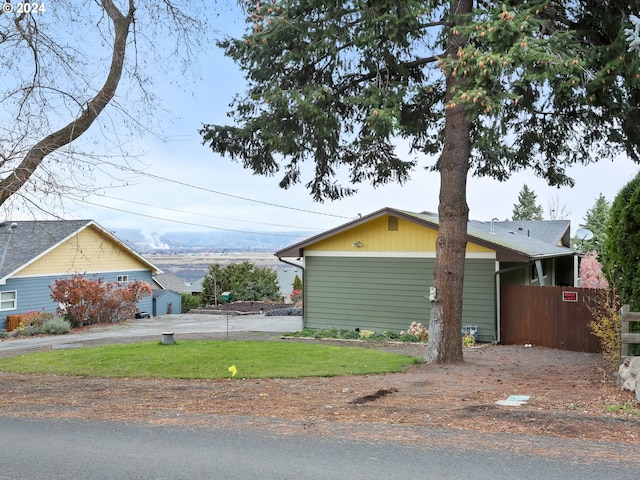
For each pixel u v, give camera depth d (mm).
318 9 12016
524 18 9578
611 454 5109
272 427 6277
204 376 11016
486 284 17469
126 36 10438
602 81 9977
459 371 11242
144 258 34562
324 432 6012
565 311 15914
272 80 13055
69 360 13203
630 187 9641
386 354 13500
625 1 10805
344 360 12539
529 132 14375
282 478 4602
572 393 8281
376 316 19266
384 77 12680
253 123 13250
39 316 25594
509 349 15734
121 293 28422
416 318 18641
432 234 18438
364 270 19500
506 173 15539
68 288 26328
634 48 9555
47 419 6855
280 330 21531
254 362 12359
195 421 6637
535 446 5363
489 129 10102
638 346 8969
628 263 9164
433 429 6066
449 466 4828
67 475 4730
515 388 8953
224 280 40531
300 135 13031
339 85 13508
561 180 15008
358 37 11672
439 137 15289
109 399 8453
